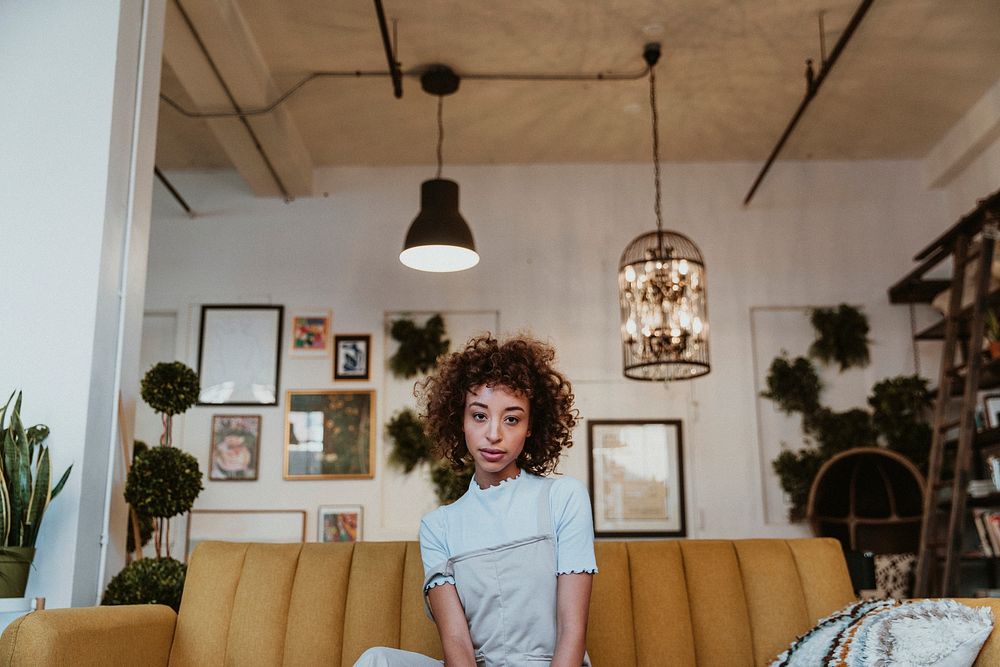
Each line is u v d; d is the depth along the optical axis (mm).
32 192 2953
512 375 1796
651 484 5922
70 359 2826
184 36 4391
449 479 5648
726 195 6391
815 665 1992
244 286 6250
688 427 6000
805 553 2541
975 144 5672
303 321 6188
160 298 6223
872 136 6062
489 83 5301
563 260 6281
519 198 6395
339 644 2393
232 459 5957
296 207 6387
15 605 2416
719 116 5750
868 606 2117
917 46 4945
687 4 4547
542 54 4992
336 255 6301
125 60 3156
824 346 6035
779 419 6051
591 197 6391
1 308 2859
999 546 4781
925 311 6176
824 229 6336
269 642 2383
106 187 2967
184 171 6457
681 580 2473
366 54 4969
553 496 1771
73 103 3029
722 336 6152
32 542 2582
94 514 2832
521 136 6016
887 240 6312
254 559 2512
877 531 5703
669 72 5191
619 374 6082
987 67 5168
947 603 1920
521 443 1806
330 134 5949
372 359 6117
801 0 4508
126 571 2752
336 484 5930
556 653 1638
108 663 2076
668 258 4684
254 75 4816
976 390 4465
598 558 2482
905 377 5785
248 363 6109
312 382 6090
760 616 2438
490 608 1700
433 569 1753
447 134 5973
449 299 6215
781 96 5492
